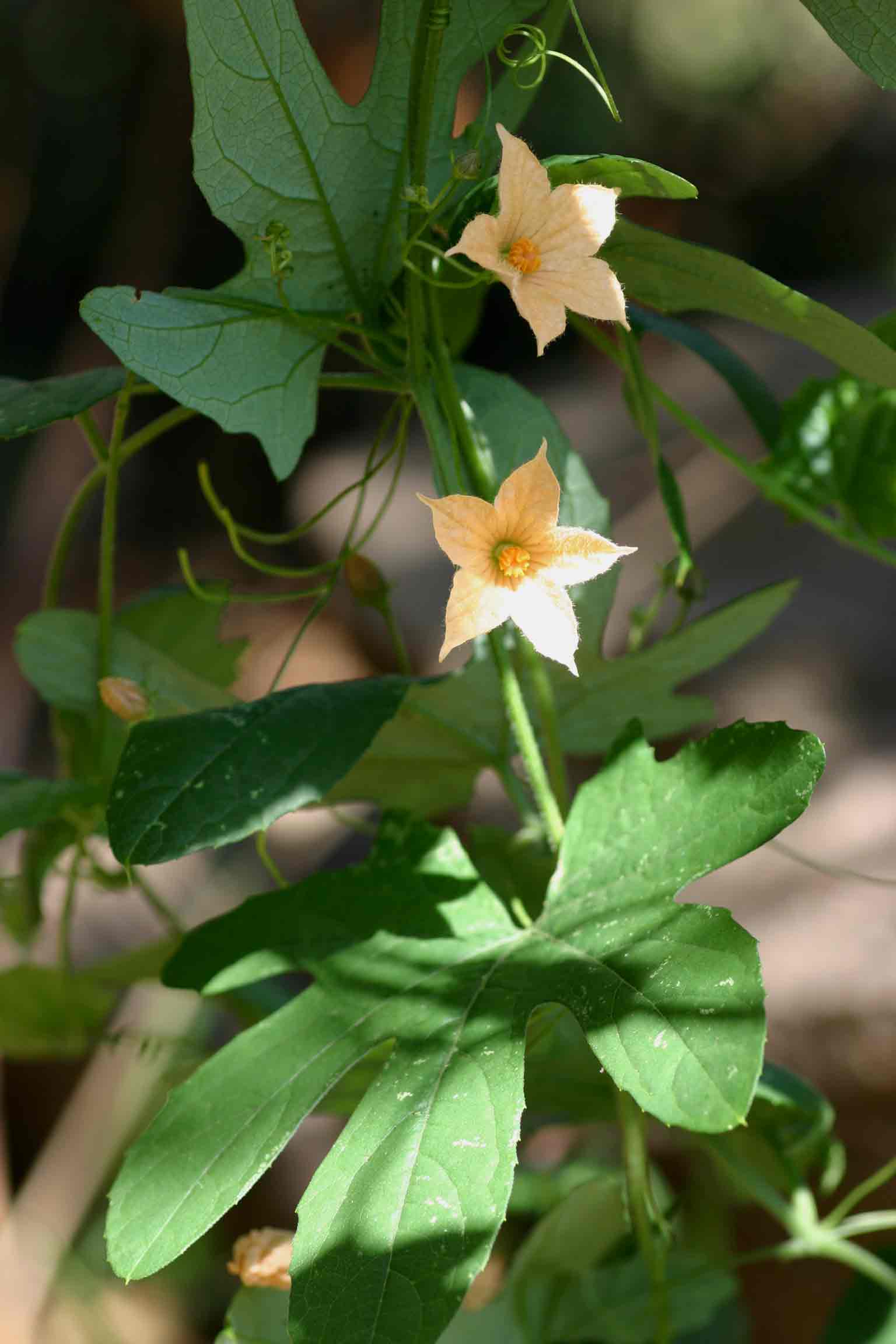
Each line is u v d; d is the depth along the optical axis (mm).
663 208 3789
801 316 756
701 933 723
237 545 813
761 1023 703
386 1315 692
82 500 835
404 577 2473
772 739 739
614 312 729
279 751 745
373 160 766
